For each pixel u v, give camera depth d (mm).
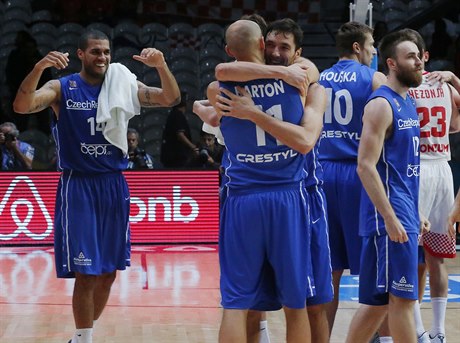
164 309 16047
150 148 29938
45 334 13930
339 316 15406
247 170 9367
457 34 31281
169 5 32406
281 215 9281
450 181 12914
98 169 12367
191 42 32375
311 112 9352
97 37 12312
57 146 12461
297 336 9578
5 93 29312
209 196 25062
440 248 12812
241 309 9352
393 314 10312
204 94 31438
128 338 13680
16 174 24688
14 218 24656
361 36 12219
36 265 21250
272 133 9062
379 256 10352
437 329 12812
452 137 29797
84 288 12344
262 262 9438
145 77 31500
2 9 32000
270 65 9742
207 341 13469
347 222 11898
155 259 22469
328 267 10055
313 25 33375
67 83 12359
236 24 9398
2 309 15953
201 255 23078
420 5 33562
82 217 12242
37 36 31703
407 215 10234
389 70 10547
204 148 26609
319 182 10211
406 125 10336
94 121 12305
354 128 11930
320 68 32344
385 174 10312
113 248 12586
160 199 24984
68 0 31984
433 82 12844
